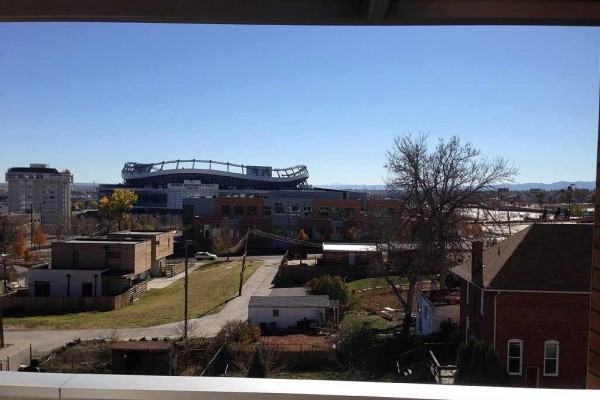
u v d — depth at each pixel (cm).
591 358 237
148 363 1568
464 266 1797
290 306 2189
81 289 3119
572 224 1596
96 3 207
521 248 1510
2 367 1639
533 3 212
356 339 1697
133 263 3278
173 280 3650
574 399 155
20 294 3112
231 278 3422
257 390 156
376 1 192
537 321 1372
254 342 1728
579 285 1362
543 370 1366
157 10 209
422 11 212
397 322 2277
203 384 159
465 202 2489
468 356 1184
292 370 1571
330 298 2522
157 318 2511
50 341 2098
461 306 1759
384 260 2802
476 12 213
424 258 2392
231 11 212
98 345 1842
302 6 213
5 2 204
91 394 156
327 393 155
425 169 2486
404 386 160
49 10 206
